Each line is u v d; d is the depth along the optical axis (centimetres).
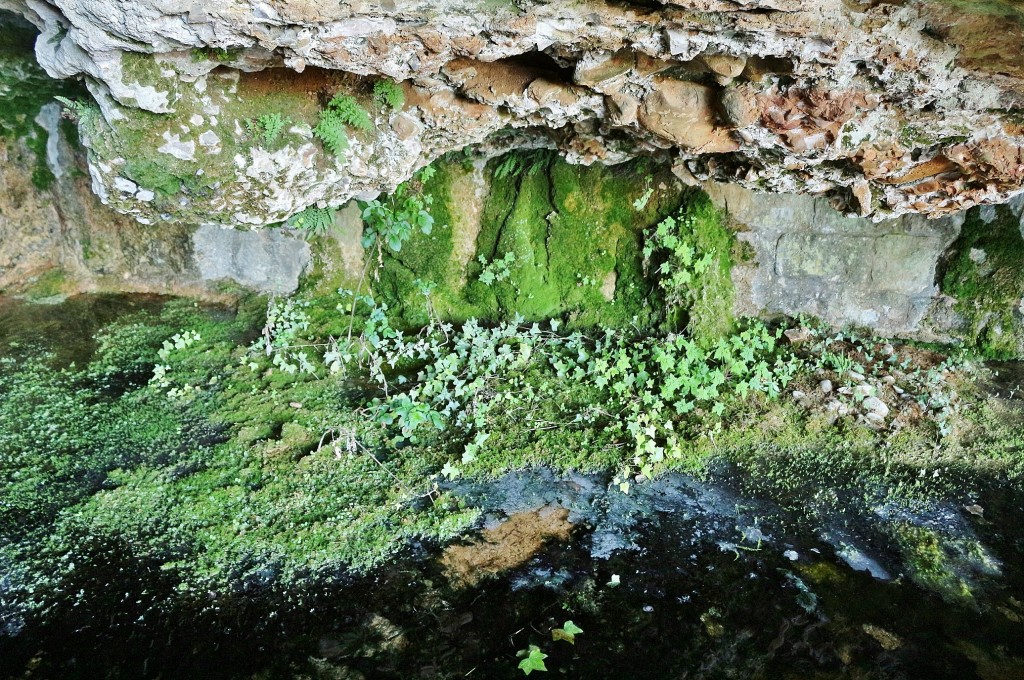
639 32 105
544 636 112
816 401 165
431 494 139
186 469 143
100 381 170
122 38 102
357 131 134
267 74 123
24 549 123
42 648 108
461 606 117
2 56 158
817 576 124
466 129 146
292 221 179
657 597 119
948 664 109
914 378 172
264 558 124
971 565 127
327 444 150
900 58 105
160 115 116
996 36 100
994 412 163
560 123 142
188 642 109
